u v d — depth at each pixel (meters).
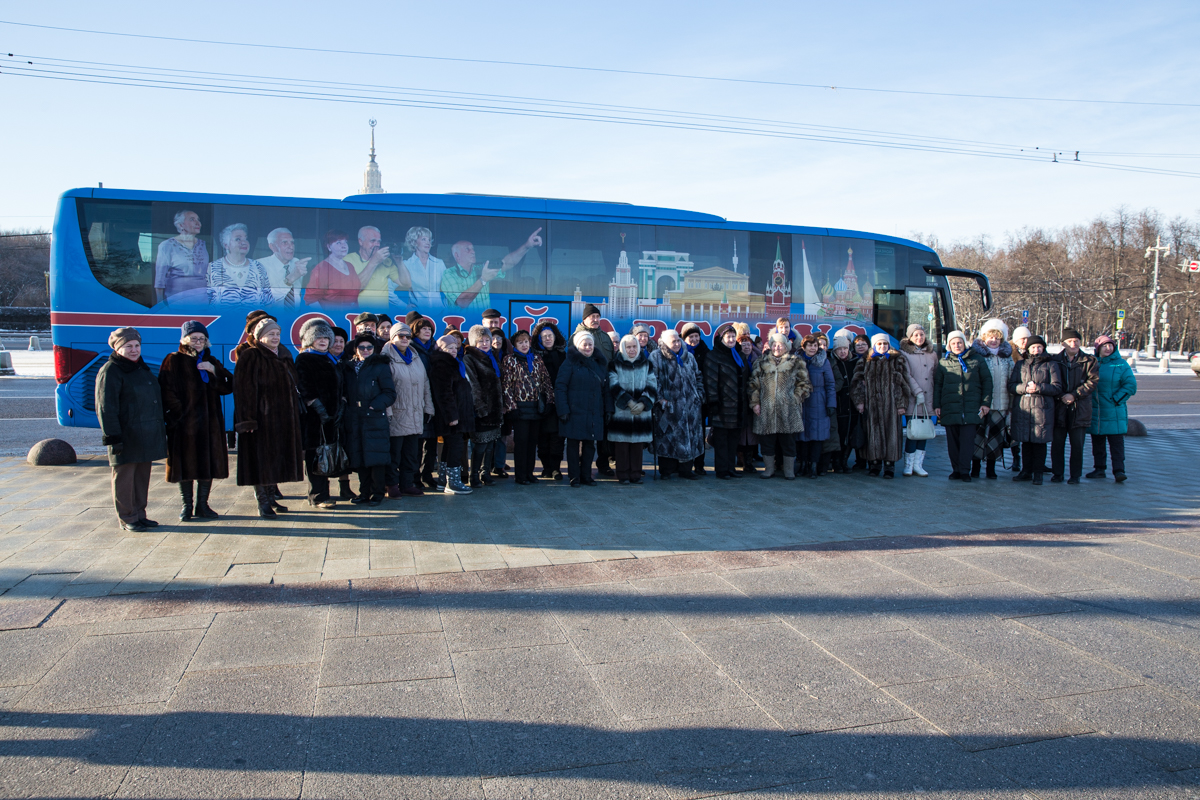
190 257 10.45
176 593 5.09
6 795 2.90
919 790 2.99
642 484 9.30
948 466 11.16
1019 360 9.62
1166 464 11.29
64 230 10.20
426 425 8.52
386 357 7.81
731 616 4.79
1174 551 6.24
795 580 5.46
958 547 6.33
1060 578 5.54
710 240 12.60
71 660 4.05
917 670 4.05
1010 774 3.10
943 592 5.24
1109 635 4.53
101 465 10.22
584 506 7.93
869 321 13.46
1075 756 3.23
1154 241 68.00
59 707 3.57
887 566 5.80
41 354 39.19
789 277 13.02
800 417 9.52
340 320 10.87
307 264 10.80
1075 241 75.00
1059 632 4.57
